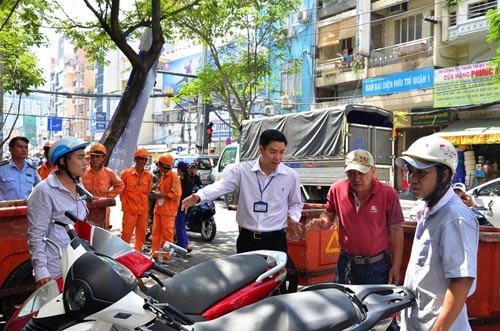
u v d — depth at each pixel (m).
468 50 18.97
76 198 3.37
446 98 17.75
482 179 16.30
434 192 2.42
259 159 4.04
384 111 13.68
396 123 19.61
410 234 4.18
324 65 24.23
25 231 4.30
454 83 17.47
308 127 13.99
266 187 3.99
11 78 12.34
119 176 7.69
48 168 7.16
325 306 2.45
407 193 10.99
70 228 2.39
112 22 7.48
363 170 3.49
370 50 22.00
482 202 9.52
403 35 21.22
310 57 24.91
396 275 3.64
